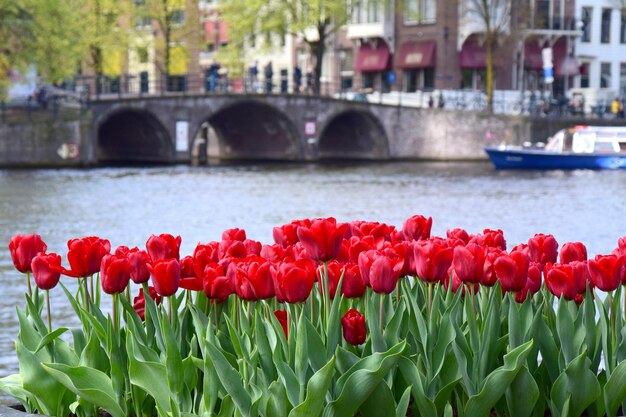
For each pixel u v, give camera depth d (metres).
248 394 4.92
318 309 5.54
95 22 58.38
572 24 70.38
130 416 5.57
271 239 22.05
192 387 5.25
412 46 69.00
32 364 5.52
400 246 5.45
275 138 66.00
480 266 5.16
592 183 41.09
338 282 5.27
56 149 53.25
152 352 5.34
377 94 70.62
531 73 70.38
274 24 62.72
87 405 5.60
